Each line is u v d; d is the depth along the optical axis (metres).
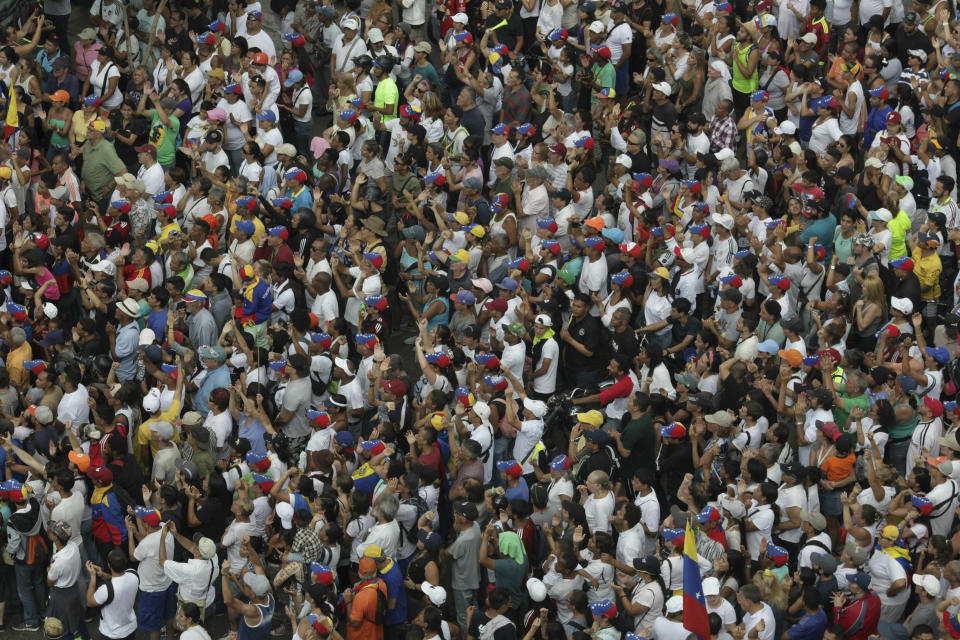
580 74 72.62
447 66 75.12
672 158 63.81
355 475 49.28
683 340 56.22
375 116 71.25
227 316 57.41
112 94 74.38
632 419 50.78
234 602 44.22
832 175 63.34
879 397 50.94
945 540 44.81
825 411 49.69
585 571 44.25
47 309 56.94
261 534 48.06
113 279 58.88
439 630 42.66
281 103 72.94
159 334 56.03
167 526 45.50
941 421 50.16
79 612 46.28
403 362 61.78
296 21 80.38
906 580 44.72
